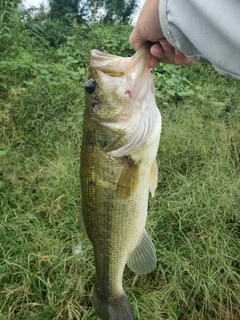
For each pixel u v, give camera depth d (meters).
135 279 0.72
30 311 0.66
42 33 2.16
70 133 1.14
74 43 1.92
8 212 0.85
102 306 0.48
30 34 2.06
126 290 0.70
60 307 0.66
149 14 0.35
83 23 2.45
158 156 1.06
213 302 0.71
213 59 0.28
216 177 0.94
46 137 1.13
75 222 0.84
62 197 0.89
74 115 1.22
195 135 1.14
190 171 1.02
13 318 0.65
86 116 0.43
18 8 1.93
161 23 0.31
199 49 0.28
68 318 0.64
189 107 1.33
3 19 1.81
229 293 0.71
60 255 0.74
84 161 0.44
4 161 1.00
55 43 2.07
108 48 1.94
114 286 0.47
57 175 0.94
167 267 0.75
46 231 0.80
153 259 0.45
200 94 1.51
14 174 0.96
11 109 1.20
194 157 1.06
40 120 1.19
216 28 0.26
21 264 0.72
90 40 2.04
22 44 1.74
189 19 0.28
